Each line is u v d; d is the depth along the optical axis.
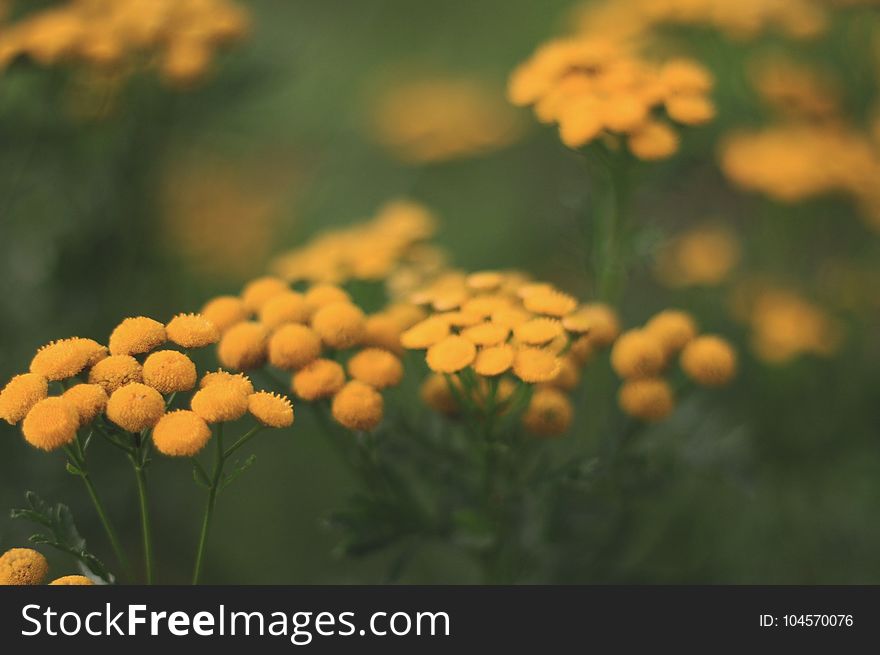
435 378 0.40
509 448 0.38
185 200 0.54
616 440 0.40
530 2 0.91
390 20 0.89
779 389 0.50
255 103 0.61
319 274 0.42
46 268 0.48
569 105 0.41
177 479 0.51
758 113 0.52
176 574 0.50
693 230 0.60
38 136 0.47
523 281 0.41
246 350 0.38
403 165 0.75
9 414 0.36
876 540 0.50
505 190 0.74
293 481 0.54
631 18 0.52
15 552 0.35
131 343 0.37
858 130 0.53
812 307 0.51
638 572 0.44
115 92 0.48
